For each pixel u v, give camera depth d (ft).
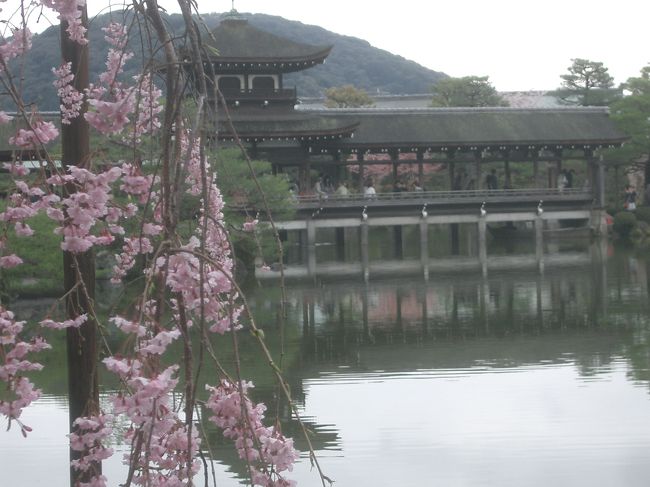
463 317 91.20
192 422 15.93
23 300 85.71
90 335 25.00
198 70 15.72
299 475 42.19
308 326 86.74
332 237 233.35
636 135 193.06
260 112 173.99
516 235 207.10
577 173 233.76
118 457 41.98
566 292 107.45
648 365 64.59
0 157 85.61
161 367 14.83
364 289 116.47
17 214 16.94
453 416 52.01
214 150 16.97
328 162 180.24
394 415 52.65
